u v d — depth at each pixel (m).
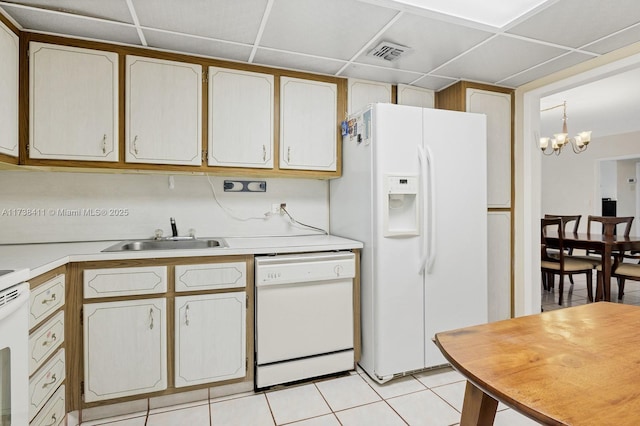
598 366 0.80
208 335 1.95
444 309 2.28
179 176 2.46
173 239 2.35
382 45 2.14
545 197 7.00
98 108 2.03
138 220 2.38
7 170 2.09
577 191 6.45
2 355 1.05
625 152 5.75
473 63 2.43
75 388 1.73
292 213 2.76
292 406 1.92
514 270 2.95
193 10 1.75
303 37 2.04
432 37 2.05
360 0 1.68
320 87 2.56
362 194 2.30
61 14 1.76
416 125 2.21
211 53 2.23
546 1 1.71
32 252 1.78
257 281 2.00
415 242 2.21
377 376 2.14
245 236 2.62
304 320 2.13
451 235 2.30
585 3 1.72
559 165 6.75
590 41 2.12
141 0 1.66
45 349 1.46
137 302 1.82
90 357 1.75
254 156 2.37
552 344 0.93
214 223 2.55
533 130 2.84
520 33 2.01
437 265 2.26
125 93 2.08
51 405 1.52
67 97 1.97
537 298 2.89
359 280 2.32
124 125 2.08
